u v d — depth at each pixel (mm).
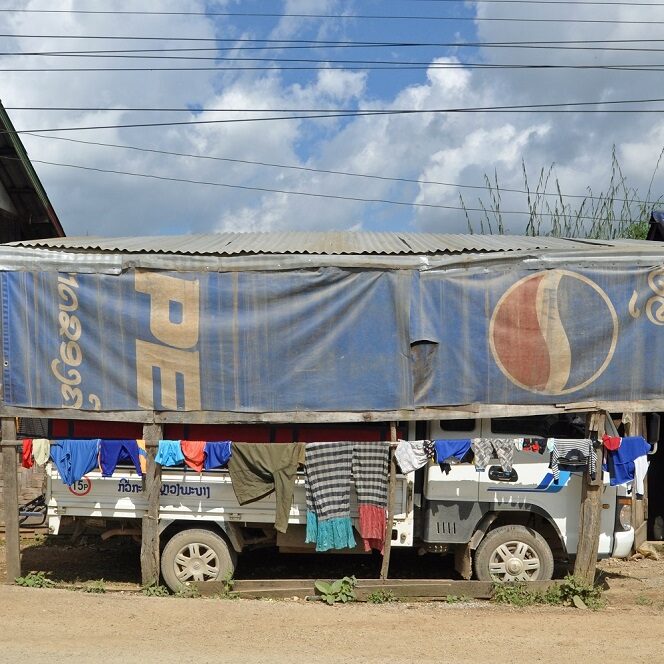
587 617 7410
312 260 8227
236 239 9750
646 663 6066
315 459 7918
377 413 8227
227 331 8297
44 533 11117
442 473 8125
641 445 8078
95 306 8328
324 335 8258
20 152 13039
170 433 8703
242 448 7922
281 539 8352
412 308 8211
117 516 8250
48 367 8344
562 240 9844
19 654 5973
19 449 8445
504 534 8164
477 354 8211
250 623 7000
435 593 8047
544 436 8586
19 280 8336
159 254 8320
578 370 8211
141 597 7816
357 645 6422
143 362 8328
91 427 8836
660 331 8227
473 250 8320
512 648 6398
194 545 8188
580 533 8016
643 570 10023
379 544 7973
